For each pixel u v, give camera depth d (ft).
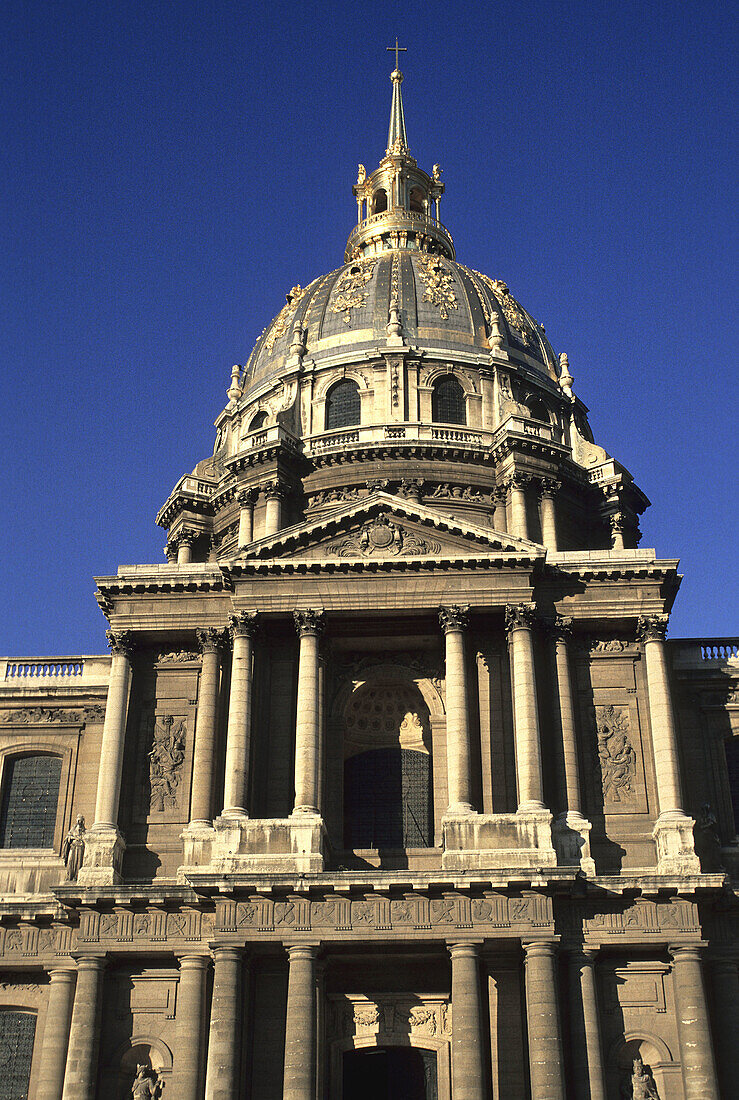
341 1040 173.06
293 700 187.42
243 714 179.93
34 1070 175.11
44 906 179.01
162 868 178.60
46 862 188.75
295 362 276.82
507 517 249.34
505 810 176.96
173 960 171.53
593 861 169.17
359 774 197.57
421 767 197.67
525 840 167.84
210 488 276.21
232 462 258.37
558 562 189.26
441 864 179.52
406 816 193.67
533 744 174.40
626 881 164.55
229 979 161.27
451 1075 170.30
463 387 270.67
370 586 185.88
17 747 199.31
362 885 163.22
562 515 255.09
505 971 167.12
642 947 165.27
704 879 164.04
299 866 167.32
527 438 250.78
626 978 166.30
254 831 170.71
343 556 187.62
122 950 169.37
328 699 190.49
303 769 175.01
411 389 267.80
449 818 169.68
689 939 163.63
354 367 272.72
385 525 190.39
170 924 170.60
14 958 178.91
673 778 175.42
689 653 196.13
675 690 192.44
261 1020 167.53
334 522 188.75
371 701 201.67
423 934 162.50
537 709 177.88
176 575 191.72
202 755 183.62
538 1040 155.33
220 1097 154.81
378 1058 177.37
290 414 267.80
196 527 269.23
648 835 175.01
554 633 185.26
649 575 187.62
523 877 161.89
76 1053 163.53
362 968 176.45
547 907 162.71
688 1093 156.56
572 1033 159.53
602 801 178.29
